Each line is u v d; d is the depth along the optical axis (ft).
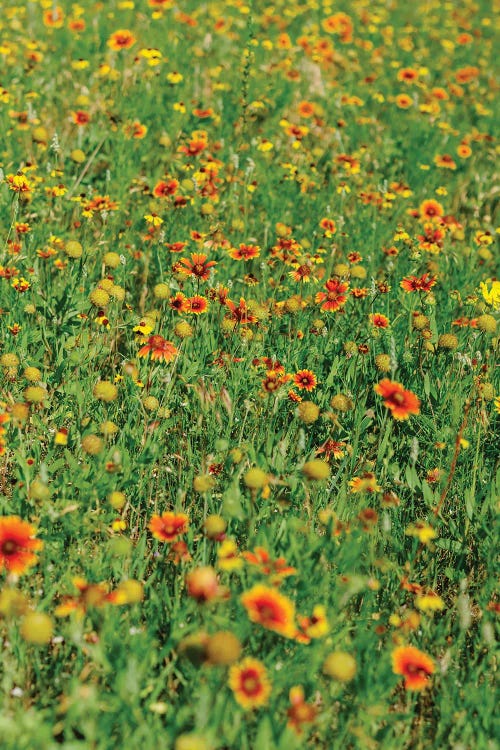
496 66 34.63
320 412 11.61
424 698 8.28
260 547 7.76
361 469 10.91
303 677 7.34
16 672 7.66
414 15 40.01
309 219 17.98
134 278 15.49
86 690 6.15
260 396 11.09
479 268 16.94
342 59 27.91
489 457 11.57
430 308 13.47
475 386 11.64
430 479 10.89
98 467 9.05
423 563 10.01
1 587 8.29
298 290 14.88
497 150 23.36
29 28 24.93
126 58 23.53
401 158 22.38
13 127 18.67
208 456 10.27
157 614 7.87
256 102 21.30
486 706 7.52
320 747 7.27
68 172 17.84
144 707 6.97
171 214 16.67
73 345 11.48
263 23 30.94
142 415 10.96
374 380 12.36
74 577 7.98
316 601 8.09
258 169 19.03
